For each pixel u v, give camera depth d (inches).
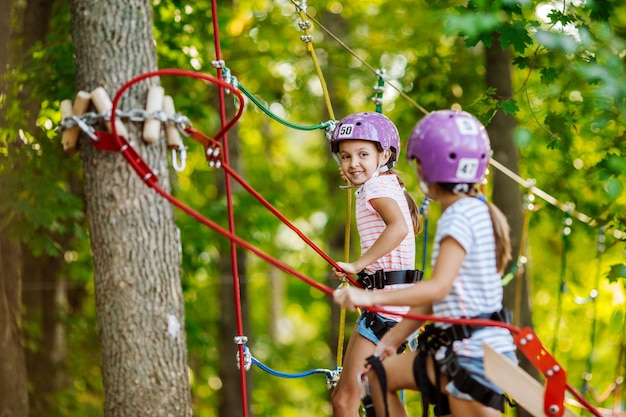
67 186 500.1
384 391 193.2
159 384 207.6
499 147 402.0
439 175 184.4
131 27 209.5
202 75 187.3
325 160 727.7
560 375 184.1
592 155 469.7
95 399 583.8
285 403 877.8
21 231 398.6
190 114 505.4
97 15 208.1
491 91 354.0
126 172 205.2
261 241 611.2
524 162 481.7
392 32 617.6
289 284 960.3
